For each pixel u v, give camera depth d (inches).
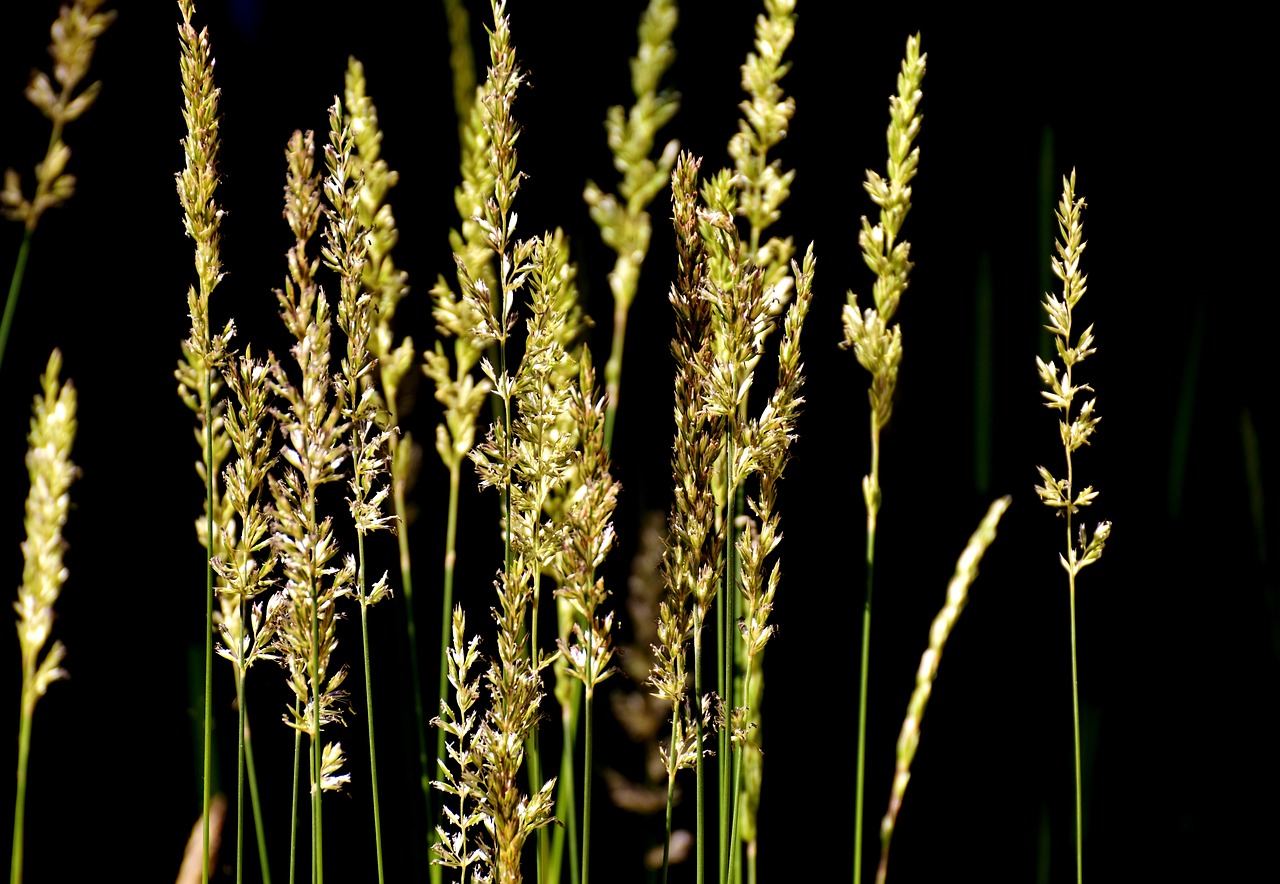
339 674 39.8
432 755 44.3
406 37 58.2
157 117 54.6
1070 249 40.3
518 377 39.5
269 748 46.6
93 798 51.0
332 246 39.5
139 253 54.0
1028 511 59.2
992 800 57.1
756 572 39.8
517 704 39.5
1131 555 59.2
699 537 39.4
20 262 40.8
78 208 52.4
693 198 39.4
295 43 56.1
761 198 41.9
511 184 39.4
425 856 44.2
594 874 51.8
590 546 39.4
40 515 40.2
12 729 50.8
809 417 59.6
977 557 42.3
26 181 51.4
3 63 51.0
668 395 58.1
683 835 47.1
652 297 58.7
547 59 59.8
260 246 50.4
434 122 58.2
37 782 50.6
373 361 39.9
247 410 39.6
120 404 53.0
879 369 41.1
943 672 58.9
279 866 46.7
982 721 58.0
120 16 53.5
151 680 52.4
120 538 52.6
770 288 39.8
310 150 39.3
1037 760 57.1
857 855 41.0
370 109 41.9
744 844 43.6
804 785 57.6
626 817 51.7
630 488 56.2
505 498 39.7
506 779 39.5
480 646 50.7
